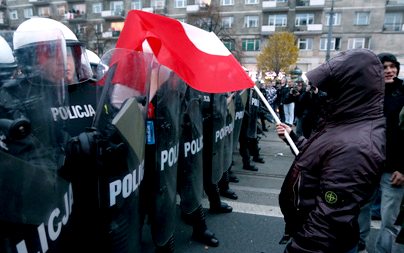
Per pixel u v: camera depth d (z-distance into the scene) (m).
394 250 1.82
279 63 25.12
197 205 2.38
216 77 2.17
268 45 26.16
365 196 1.06
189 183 2.27
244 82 2.30
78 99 2.10
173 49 2.14
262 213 3.13
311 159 1.20
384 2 27.34
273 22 31.05
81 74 2.17
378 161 1.04
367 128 1.10
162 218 1.82
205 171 2.79
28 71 0.97
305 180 1.22
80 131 2.01
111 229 1.33
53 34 1.08
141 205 1.71
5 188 0.82
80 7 36.84
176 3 32.75
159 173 1.74
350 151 1.05
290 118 8.56
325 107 1.23
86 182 1.25
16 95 0.92
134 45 2.23
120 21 35.22
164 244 1.91
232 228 2.80
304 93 4.82
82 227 1.29
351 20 28.67
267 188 3.92
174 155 1.90
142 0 33.91
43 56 1.02
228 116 3.12
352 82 1.11
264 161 5.27
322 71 1.15
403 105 2.16
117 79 1.42
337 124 1.17
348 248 1.12
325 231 1.07
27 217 0.89
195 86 2.04
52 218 1.01
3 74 0.92
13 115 0.90
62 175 1.09
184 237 2.64
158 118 1.69
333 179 1.07
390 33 27.73
